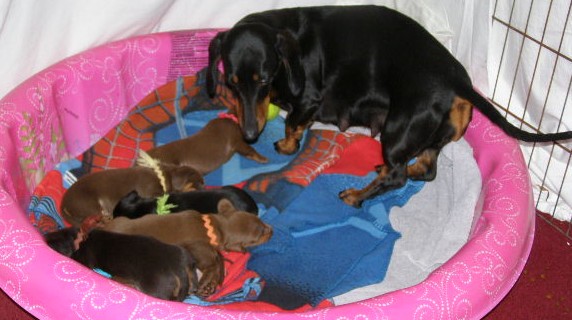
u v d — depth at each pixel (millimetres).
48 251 1041
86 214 1276
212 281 1173
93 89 1425
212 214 1229
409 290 1025
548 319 1255
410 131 1292
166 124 1496
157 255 1104
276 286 1214
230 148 1421
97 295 996
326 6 1420
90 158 1412
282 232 1290
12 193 1212
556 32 1342
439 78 1269
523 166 1277
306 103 1415
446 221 1304
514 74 1458
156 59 1498
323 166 1420
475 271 1071
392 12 1382
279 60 1336
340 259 1266
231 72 1300
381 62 1358
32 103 1303
